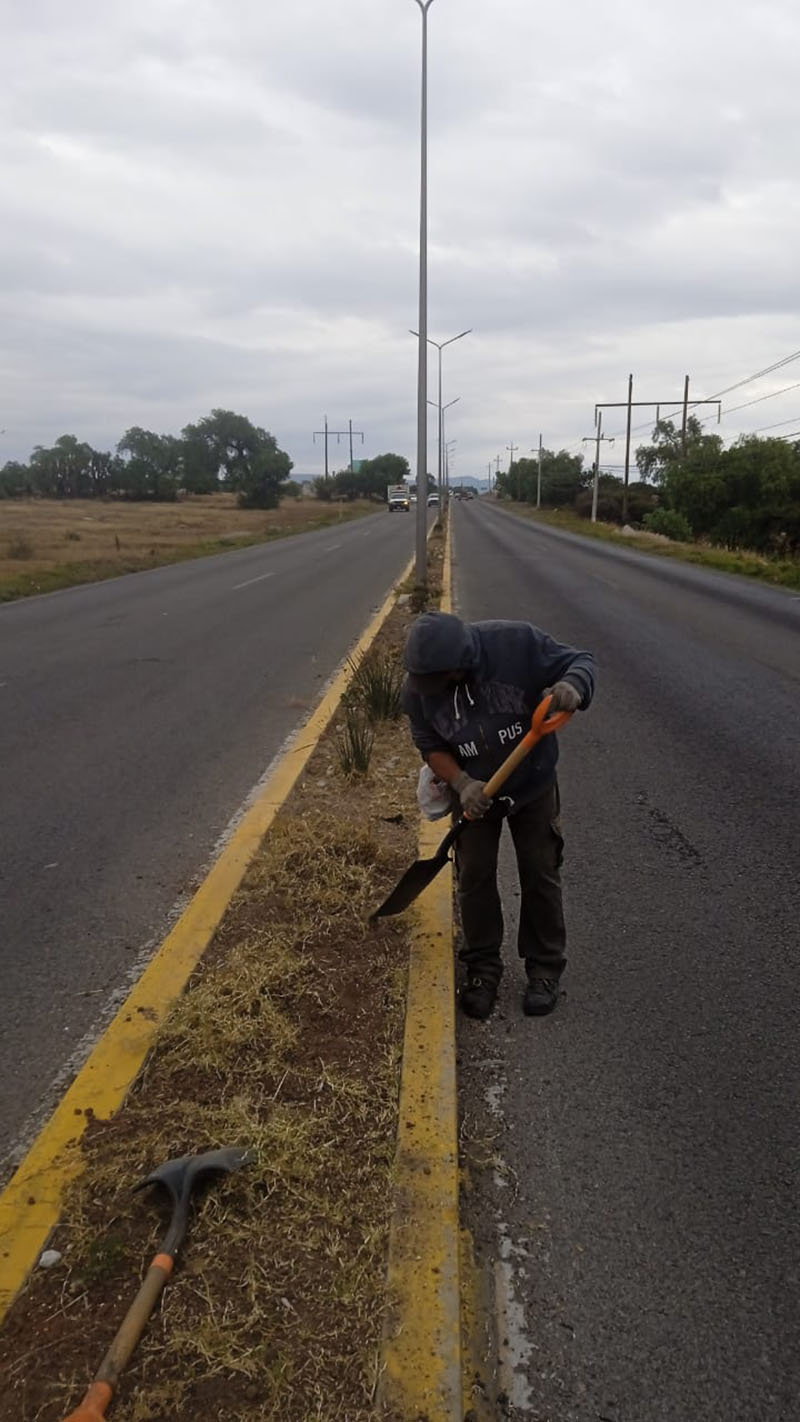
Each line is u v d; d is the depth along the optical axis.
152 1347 2.06
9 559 27.72
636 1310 2.30
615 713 8.61
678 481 58.28
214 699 9.10
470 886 3.48
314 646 12.22
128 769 6.75
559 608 16.45
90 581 23.05
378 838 4.94
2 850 5.23
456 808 3.55
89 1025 3.49
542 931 3.55
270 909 4.09
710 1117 2.98
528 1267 2.42
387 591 19.19
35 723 8.24
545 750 3.32
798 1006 3.61
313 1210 2.44
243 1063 3.02
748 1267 2.42
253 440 145.00
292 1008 3.32
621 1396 2.09
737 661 11.41
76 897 4.60
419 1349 2.08
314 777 6.25
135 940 4.15
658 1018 3.53
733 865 5.00
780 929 4.25
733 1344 2.21
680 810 5.92
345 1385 2.01
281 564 26.97
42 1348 2.07
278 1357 2.05
